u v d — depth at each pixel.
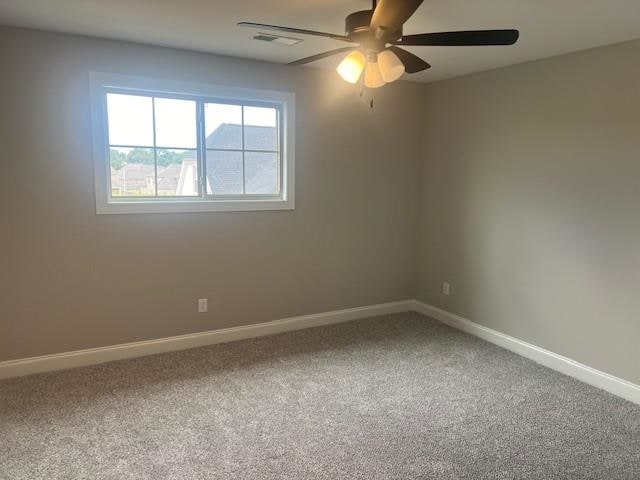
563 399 2.83
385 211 4.32
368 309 4.38
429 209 4.39
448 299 4.23
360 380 3.04
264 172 3.75
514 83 3.47
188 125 3.40
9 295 2.96
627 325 2.85
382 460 2.21
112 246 3.20
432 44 2.08
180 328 3.52
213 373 3.12
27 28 2.78
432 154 4.31
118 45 3.04
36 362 3.07
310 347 3.61
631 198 2.79
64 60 2.90
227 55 3.37
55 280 3.07
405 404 2.74
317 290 4.08
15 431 2.40
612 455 2.28
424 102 4.35
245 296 3.75
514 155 3.51
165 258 3.39
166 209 3.33
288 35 2.84
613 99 2.84
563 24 2.49
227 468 2.13
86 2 2.32
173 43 3.07
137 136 3.25
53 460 2.17
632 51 2.73
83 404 2.68
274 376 3.08
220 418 2.55
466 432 2.46
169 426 2.47
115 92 3.14
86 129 3.01
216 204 3.51
